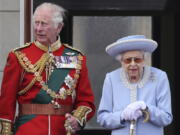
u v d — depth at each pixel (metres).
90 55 22.33
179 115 22.05
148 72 15.84
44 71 15.15
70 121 14.87
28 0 19.86
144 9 22.17
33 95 15.04
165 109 15.60
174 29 22.14
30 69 15.09
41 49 15.30
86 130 22.08
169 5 22.11
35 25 15.02
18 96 15.23
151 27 22.22
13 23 19.83
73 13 22.11
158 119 15.45
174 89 22.14
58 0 21.84
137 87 15.77
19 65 15.11
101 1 22.12
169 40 22.16
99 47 22.34
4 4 19.80
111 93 15.95
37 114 15.03
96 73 22.36
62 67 15.27
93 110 15.58
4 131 14.96
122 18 22.28
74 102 15.50
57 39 15.47
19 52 15.20
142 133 15.52
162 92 15.73
